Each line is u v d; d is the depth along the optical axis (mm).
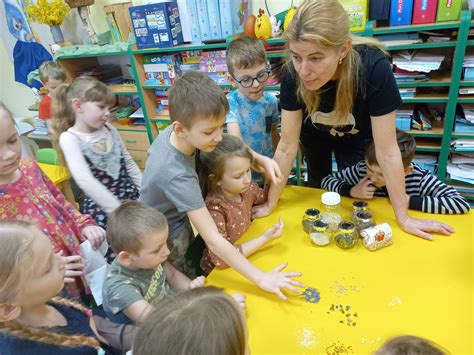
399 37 2092
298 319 892
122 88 3084
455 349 769
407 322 847
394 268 1014
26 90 3836
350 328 851
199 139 1015
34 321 801
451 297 901
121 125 3238
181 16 2682
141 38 2695
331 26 954
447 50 2236
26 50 3396
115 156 1775
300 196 1456
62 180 2053
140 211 1050
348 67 1118
